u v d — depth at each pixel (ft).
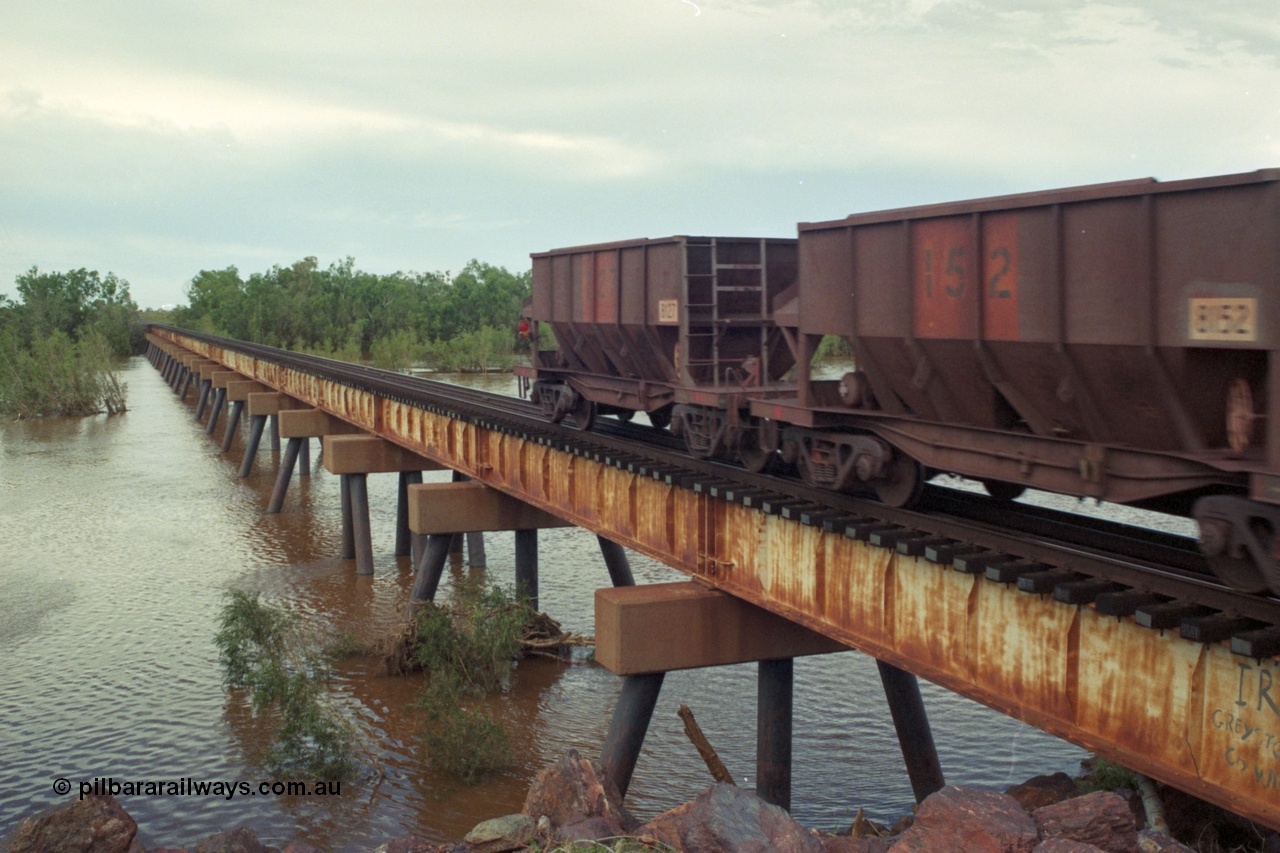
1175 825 34.94
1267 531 23.47
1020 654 29.63
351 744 56.08
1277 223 22.50
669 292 50.70
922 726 47.98
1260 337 22.94
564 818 28.94
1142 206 25.50
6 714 60.95
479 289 380.78
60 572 92.94
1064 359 28.12
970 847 22.48
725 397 45.24
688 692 64.08
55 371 226.79
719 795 24.40
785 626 45.73
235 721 59.57
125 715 60.59
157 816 48.67
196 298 499.51
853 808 48.91
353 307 386.52
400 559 98.37
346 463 93.66
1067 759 53.52
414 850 27.91
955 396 33.73
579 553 97.60
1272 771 22.97
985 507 38.58
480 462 74.18
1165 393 25.82
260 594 85.76
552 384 67.36
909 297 33.78
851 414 37.76
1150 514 83.66
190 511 120.67
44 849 29.32
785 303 42.78
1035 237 28.78
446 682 58.95
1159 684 25.62
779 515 40.40
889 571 34.86
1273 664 22.94
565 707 61.72
